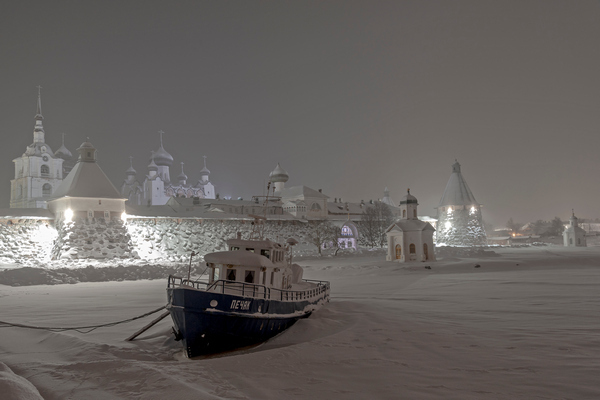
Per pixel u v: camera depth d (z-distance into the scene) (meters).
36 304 24.47
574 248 105.19
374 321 17.66
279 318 15.90
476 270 49.97
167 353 14.06
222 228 71.69
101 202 59.19
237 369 10.95
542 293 26.55
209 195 171.00
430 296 26.73
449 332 15.04
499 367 10.47
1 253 53.22
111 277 41.31
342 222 94.75
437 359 11.49
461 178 110.00
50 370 11.04
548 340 13.27
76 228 55.56
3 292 30.89
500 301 23.41
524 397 8.33
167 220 66.44
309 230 87.06
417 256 58.62
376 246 94.88
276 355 12.24
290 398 8.72
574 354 11.48
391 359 11.65
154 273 43.66
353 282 38.75
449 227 106.88
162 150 160.50
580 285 30.97
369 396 8.75
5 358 12.80
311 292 20.30
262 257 16.42
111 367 10.97
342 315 19.47
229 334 13.85
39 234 57.62
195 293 13.33
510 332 14.75
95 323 18.58
